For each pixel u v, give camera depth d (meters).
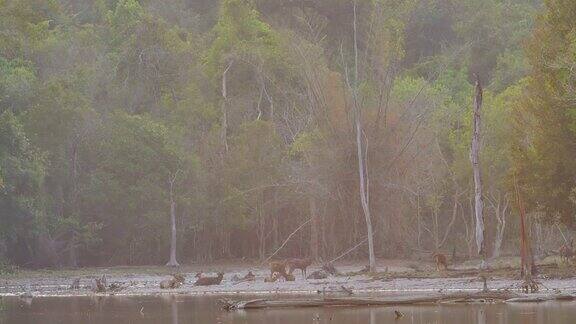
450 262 59.62
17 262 68.06
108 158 71.75
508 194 53.19
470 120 70.94
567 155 46.38
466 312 29.83
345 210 65.88
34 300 40.16
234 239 75.69
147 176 71.31
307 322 27.92
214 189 73.69
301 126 73.19
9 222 64.06
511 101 69.69
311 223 68.38
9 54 73.19
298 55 71.25
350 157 65.88
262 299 35.41
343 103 67.06
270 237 73.50
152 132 72.00
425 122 70.12
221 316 30.50
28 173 63.62
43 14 78.06
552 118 46.38
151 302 37.44
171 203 71.00
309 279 49.69
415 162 68.12
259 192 72.69
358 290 41.94
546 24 47.62
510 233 73.44
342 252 66.12
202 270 64.88
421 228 71.94
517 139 52.03
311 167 67.19
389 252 65.88
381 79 66.75
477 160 45.84
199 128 78.75
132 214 71.38
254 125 74.44
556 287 38.59
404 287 42.53
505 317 27.67
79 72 74.62
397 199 66.06
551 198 47.16
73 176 71.19
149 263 72.88
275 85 78.88
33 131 68.69
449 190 73.88
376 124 65.81
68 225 68.69
